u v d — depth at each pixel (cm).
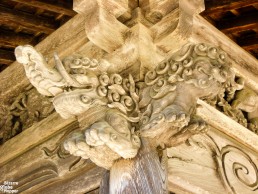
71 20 532
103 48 477
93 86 434
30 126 580
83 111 437
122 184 438
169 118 423
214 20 584
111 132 422
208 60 428
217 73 423
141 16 477
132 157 438
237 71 568
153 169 435
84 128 440
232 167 544
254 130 584
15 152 585
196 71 428
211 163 525
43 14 558
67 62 429
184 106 434
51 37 552
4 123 614
